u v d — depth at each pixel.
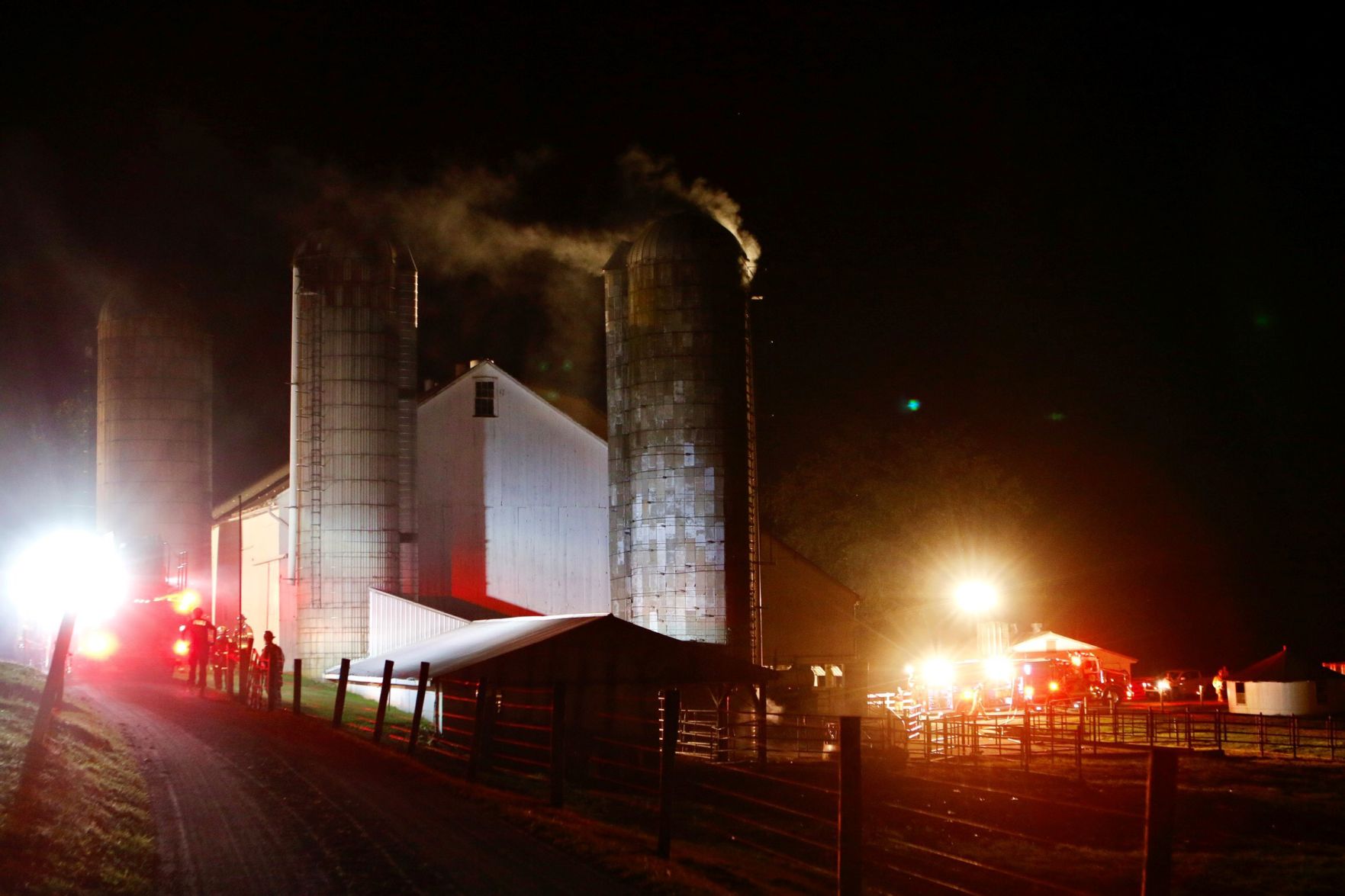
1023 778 33.16
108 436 61.31
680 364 51.22
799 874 18.62
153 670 43.72
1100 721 49.28
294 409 54.72
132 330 61.25
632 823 21.92
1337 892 21.16
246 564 59.81
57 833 15.19
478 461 57.56
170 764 22.84
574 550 58.25
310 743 26.94
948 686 53.09
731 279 52.03
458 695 33.50
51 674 20.53
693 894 14.19
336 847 16.17
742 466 51.56
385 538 53.44
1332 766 36.56
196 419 61.88
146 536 48.88
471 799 20.11
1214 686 67.12
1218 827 26.73
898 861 20.95
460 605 53.38
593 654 32.88
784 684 48.62
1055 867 22.03
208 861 15.38
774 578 58.47
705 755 33.81
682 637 49.84
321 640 52.31
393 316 54.97
